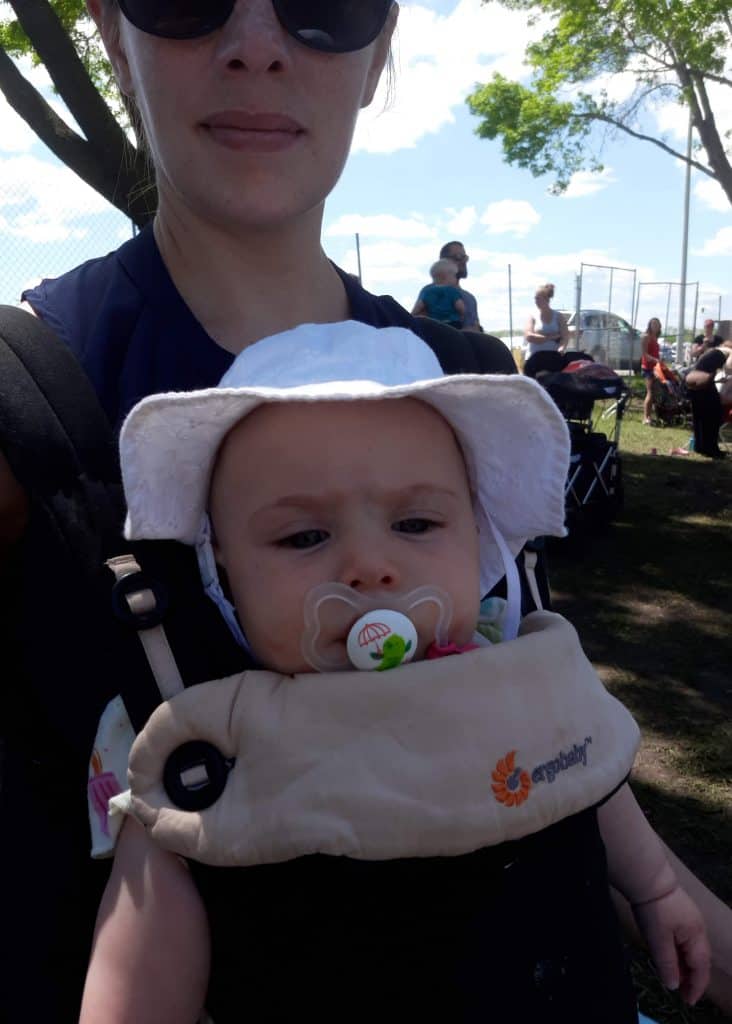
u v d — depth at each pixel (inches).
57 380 13.6
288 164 14.4
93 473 13.4
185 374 14.8
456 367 17.3
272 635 12.9
